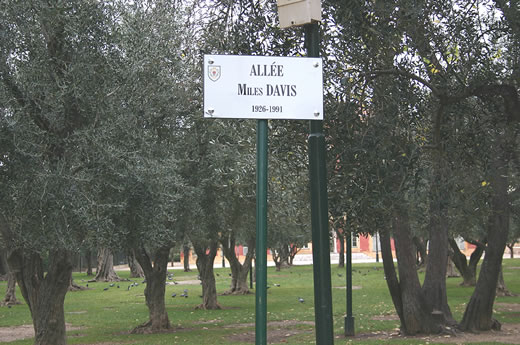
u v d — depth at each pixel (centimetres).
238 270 3048
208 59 372
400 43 669
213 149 1249
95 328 1798
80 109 819
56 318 1035
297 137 677
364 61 655
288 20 430
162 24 1002
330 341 414
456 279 3634
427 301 1421
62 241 750
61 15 796
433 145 670
